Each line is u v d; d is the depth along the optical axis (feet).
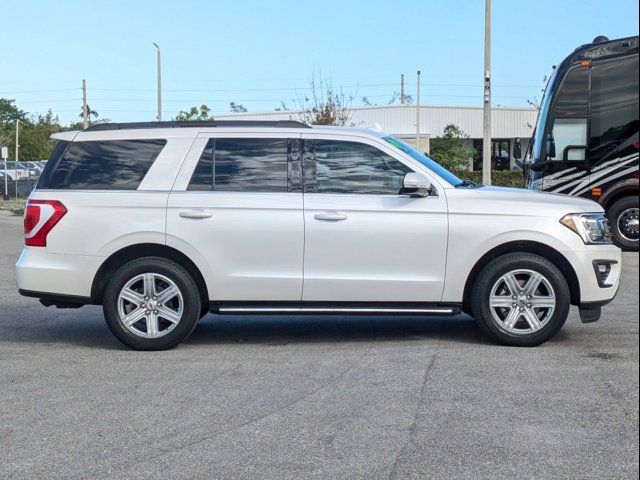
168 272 23.04
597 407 17.46
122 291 23.11
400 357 22.17
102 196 23.30
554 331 23.08
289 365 21.42
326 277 23.06
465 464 14.33
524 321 23.36
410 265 23.09
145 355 22.89
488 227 22.97
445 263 23.07
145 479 13.83
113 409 17.71
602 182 47.29
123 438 15.85
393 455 14.78
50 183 23.70
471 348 23.25
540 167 48.47
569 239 23.00
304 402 18.01
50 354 23.18
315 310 23.25
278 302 23.29
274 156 23.59
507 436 15.71
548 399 18.04
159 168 23.54
